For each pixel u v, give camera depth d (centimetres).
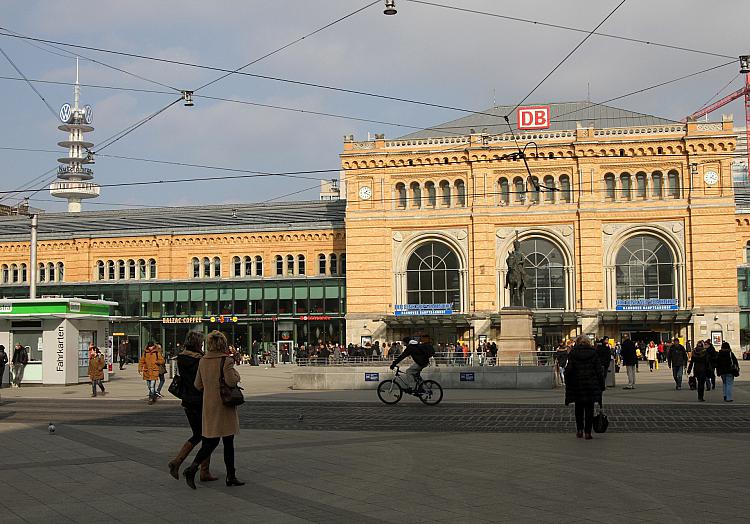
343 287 7950
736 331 6881
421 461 1605
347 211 7581
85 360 4625
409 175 7525
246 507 1201
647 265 7112
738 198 7900
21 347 4406
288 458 1652
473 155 7331
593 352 1956
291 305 8031
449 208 7412
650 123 7644
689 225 7006
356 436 2042
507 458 1638
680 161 7056
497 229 7344
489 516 1134
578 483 1362
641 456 1653
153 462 1614
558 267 7262
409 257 7525
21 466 1573
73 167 12306
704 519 1109
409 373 3106
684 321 6956
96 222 9025
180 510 1185
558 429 2211
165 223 8762
